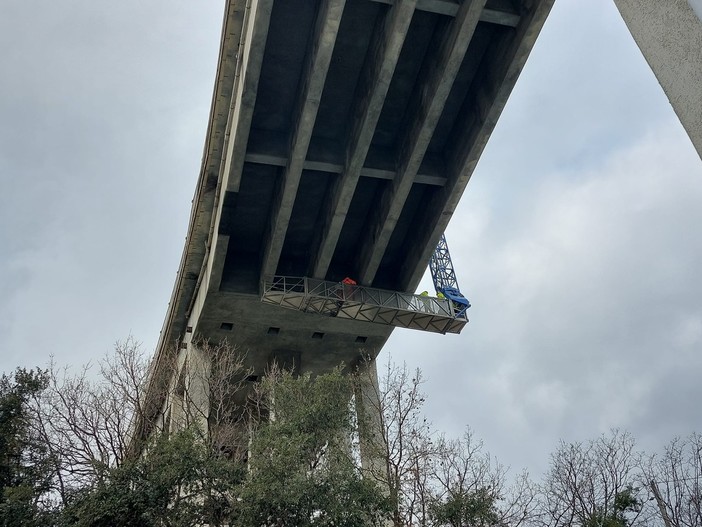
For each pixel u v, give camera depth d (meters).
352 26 27.06
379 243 32.88
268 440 20.58
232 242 35.03
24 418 22.70
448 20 26.17
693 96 6.93
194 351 34.56
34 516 19.30
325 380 23.94
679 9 7.21
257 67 25.20
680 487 22.78
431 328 36.25
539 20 25.09
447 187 31.34
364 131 27.92
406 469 22.62
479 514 20.86
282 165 30.22
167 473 19.56
